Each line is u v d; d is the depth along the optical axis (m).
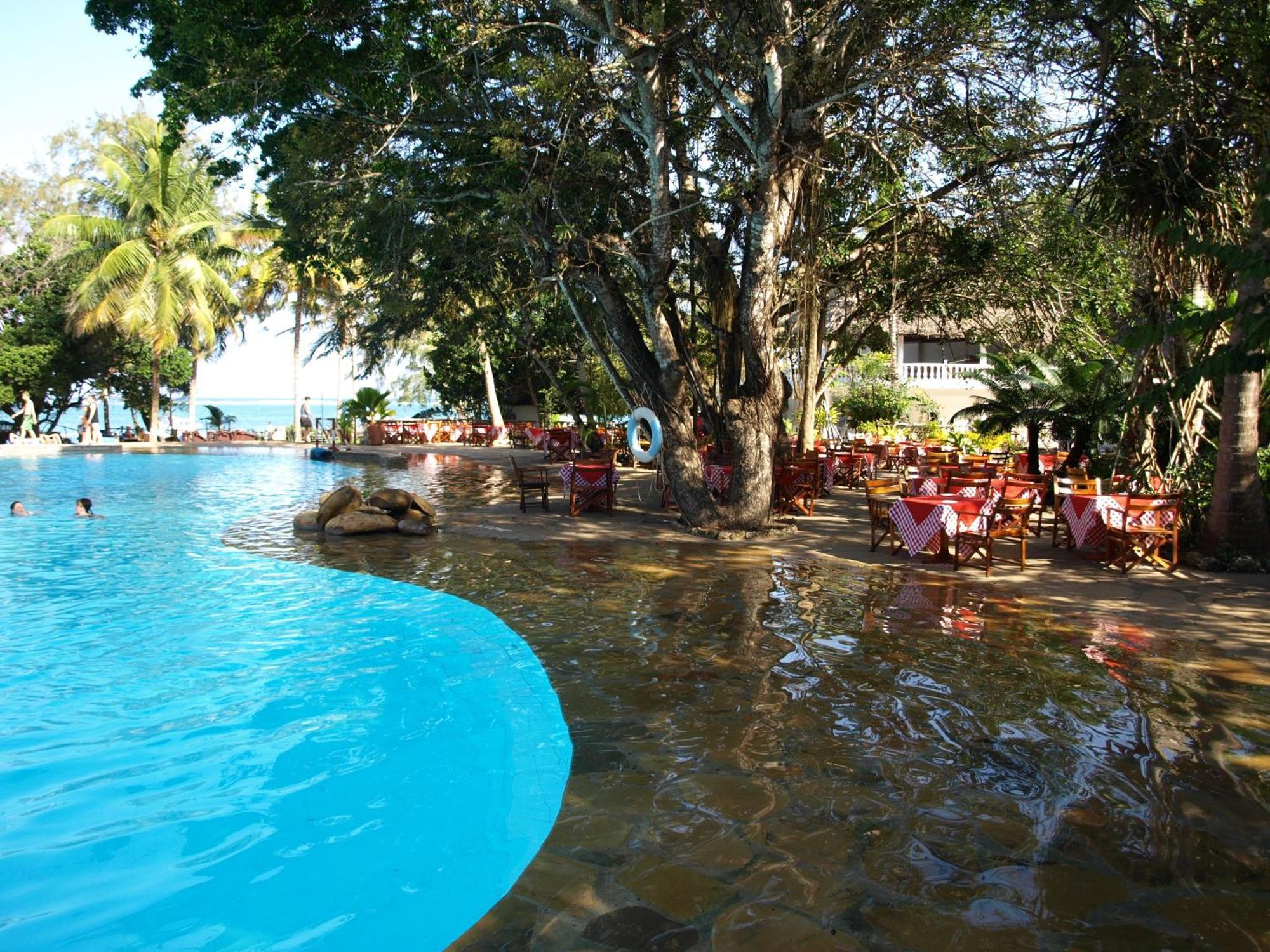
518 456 28.78
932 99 11.91
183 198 33.31
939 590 8.61
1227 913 3.17
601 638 6.86
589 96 12.02
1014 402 17.55
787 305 13.70
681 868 3.51
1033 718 5.12
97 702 5.77
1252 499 9.66
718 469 13.97
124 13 11.34
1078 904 3.24
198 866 3.83
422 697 5.84
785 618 7.51
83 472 23.31
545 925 3.14
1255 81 8.96
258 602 8.27
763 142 10.48
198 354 37.50
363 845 3.99
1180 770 4.40
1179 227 5.98
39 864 3.84
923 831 3.80
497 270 17.61
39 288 33.31
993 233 14.17
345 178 13.59
